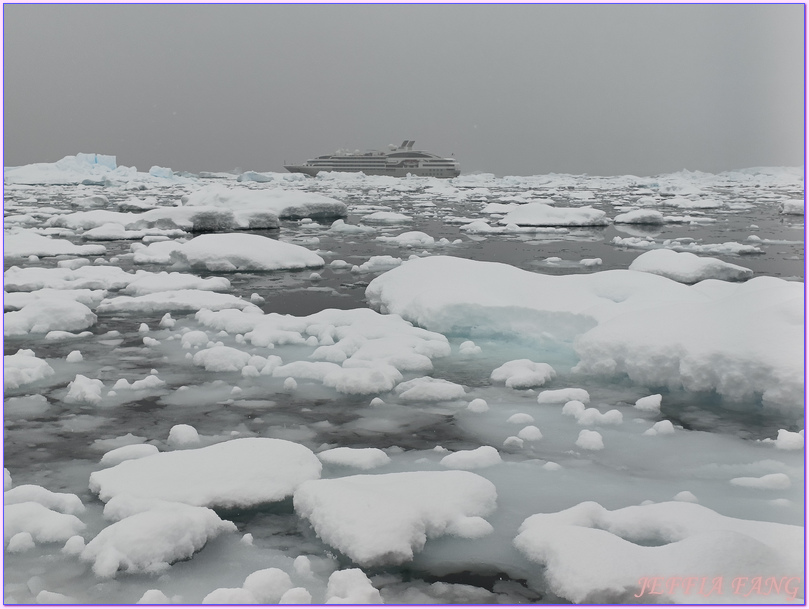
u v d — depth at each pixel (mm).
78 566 2805
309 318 7285
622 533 3047
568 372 5672
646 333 5363
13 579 2719
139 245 14133
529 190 52438
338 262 11922
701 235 18094
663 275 10320
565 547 2773
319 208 23078
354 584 2629
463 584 2717
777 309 5035
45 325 6969
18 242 13336
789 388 4512
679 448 4090
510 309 6707
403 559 2838
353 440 4238
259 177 58906
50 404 4844
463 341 6738
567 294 7012
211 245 11492
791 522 3188
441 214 26250
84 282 9688
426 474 3471
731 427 4410
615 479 3680
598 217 21156
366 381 5098
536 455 4008
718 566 2631
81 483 3590
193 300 8297
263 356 6109
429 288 7551
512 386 5297
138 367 5801
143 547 2795
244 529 3156
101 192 38625
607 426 4449
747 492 3516
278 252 11664
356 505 3055
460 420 4586
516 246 15391
